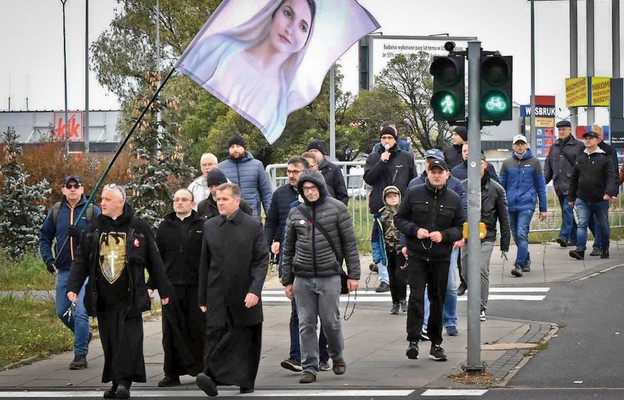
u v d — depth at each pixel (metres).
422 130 73.75
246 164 17.97
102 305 13.34
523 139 22.56
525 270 23.02
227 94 16.45
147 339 17.34
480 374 13.84
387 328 17.66
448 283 16.62
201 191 17.22
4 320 19.39
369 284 22.27
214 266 13.45
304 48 16.80
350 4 16.84
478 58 13.69
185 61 16.03
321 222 13.94
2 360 15.95
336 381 13.91
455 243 15.52
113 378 13.28
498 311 18.92
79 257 13.50
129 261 13.30
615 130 51.44
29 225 28.61
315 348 13.99
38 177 37.19
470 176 13.82
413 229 14.84
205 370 13.33
